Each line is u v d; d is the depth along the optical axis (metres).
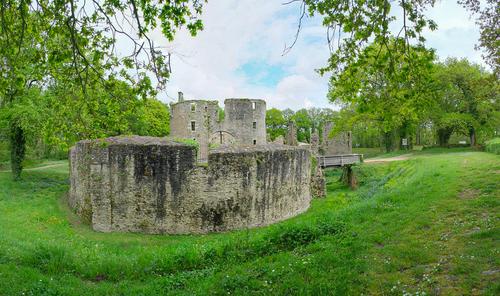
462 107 41.09
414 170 27.05
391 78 8.59
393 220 12.09
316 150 41.22
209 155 20.00
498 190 14.16
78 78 9.50
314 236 11.48
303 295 7.42
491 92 33.09
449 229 10.35
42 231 17.91
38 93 26.41
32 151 35.53
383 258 8.81
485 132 43.91
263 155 21.42
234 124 41.62
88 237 18.16
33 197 25.20
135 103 9.74
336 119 48.16
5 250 11.88
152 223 19.56
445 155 32.94
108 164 19.56
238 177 20.47
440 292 6.77
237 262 10.61
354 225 12.21
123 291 9.11
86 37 9.11
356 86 8.95
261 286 8.21
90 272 10.59
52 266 10.73
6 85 9.66
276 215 22.27
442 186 16.31
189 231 19.69
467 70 39.91
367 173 33.56
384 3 7.95
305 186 25.81
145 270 10.72
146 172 19.53
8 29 9.09
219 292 8.25
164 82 8.73
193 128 41.28
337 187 34.53
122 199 19.62
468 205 12.52
